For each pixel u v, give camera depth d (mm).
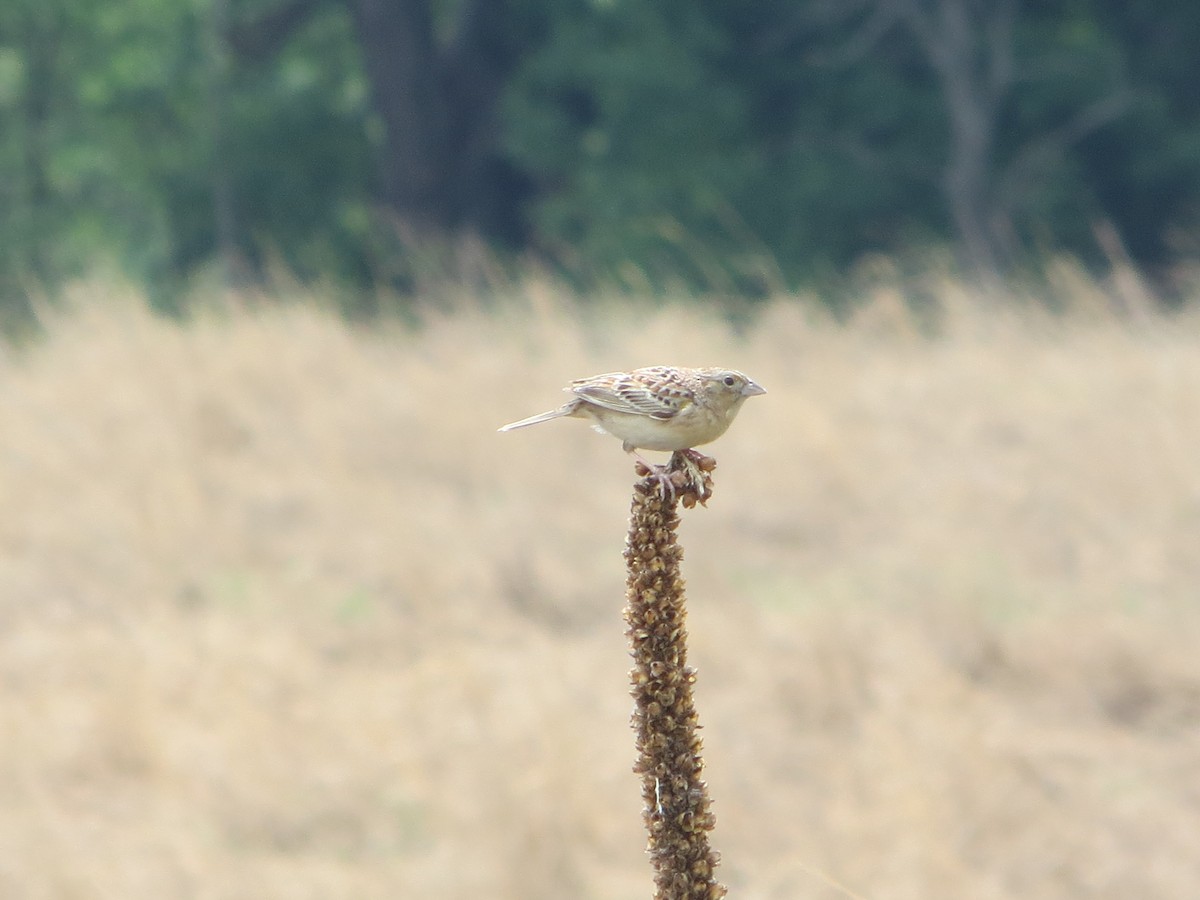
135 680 11367
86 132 47719
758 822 9539
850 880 8812
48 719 10789
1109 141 37781
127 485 15867
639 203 36500
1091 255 36719
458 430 17703
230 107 43969
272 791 9852
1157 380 17500
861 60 37969
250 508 16094
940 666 11719
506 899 8781
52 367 19594
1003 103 37562
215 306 22594
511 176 42969
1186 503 14828
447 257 36219
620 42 38406
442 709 11047
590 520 16094
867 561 14734
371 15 38938
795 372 19484
